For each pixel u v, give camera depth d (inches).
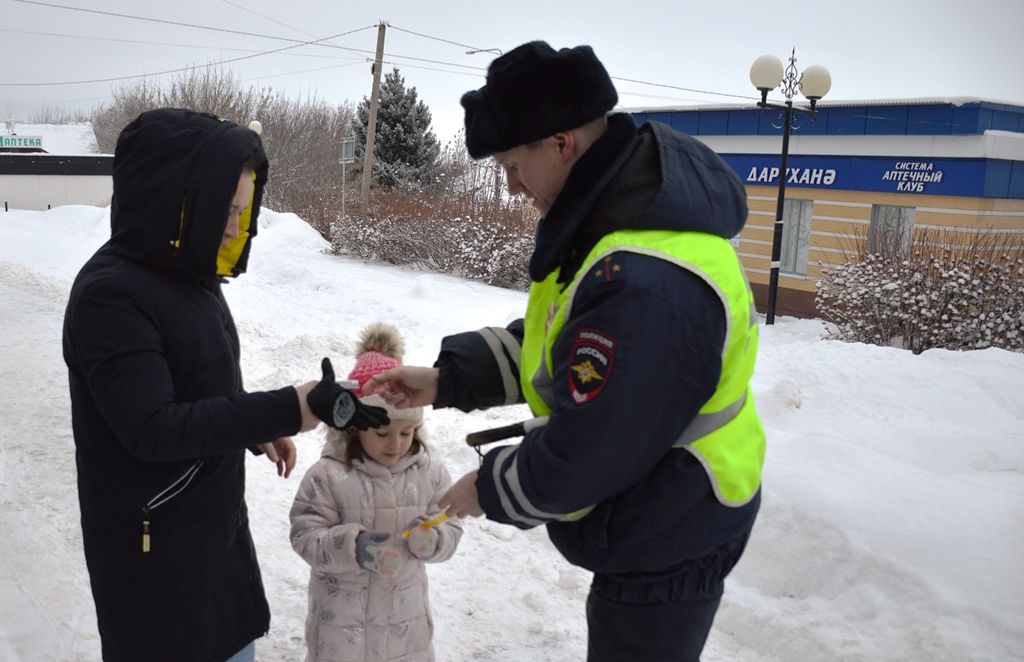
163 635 101.7
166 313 96.5
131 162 97.3
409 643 122.8
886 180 679.7
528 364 89.3
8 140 2042.3
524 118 82.1
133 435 90.9
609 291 77.7
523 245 685.3
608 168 81.6
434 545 120.1
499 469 82.3
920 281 464.1
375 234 823.1
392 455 121.8
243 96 1998.0
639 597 87.4
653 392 75.8
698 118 802.8
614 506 84.2
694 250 80.0
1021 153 636.7
